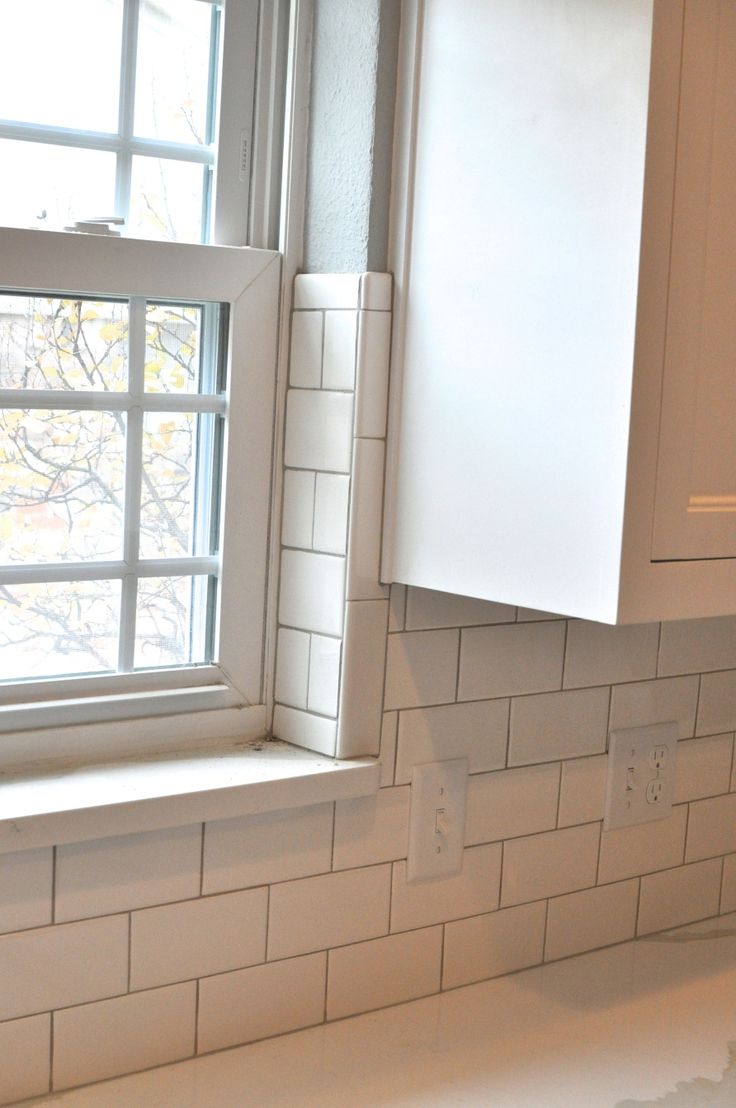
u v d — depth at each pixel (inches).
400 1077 47.3
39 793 44.6
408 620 51.9
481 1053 49.6
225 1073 47.2
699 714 64.2
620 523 40.9
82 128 47.9
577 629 58.0
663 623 61.7
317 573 51.3
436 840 54.1
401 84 49.0
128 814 44.2
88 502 48.6
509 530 45.3
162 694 50.6
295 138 51.2
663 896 63.9
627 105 40.2
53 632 48.4
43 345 46.6
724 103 41.9
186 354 50.5
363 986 52.8
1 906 42.9
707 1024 52.8
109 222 47.6
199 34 50.2
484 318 45.9
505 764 56.3
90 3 47.3
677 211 40.9
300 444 51.9
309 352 51.2
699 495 43.4
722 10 41.4
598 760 60.0
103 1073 46.1
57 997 44.6
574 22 42.0
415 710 52.7
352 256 49.9
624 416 40.7
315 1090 46.1
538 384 43.9
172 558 51.2
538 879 58.4
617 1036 51.4
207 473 51.8
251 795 47.1
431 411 48.3
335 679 50.6
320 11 50.6
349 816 51.3
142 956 46.4
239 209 51.6
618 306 40.8
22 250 44.7
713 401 43.2
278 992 50.3
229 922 48.5
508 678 55.7
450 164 47.2
